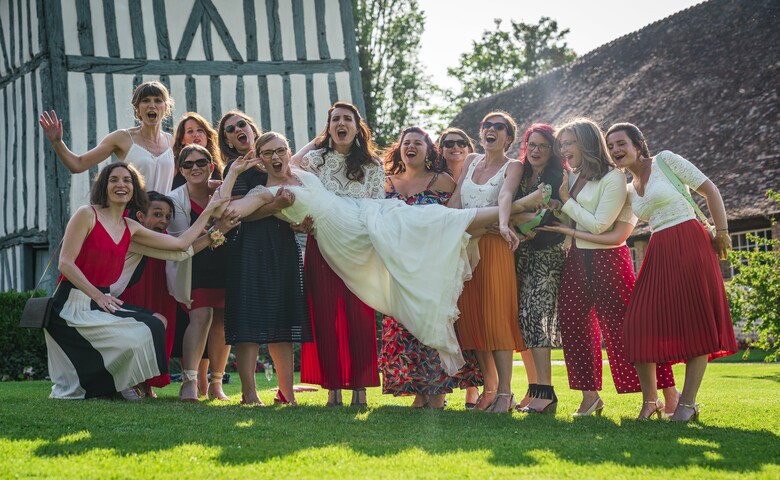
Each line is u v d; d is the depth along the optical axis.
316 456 3.12
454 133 5.66
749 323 11.55
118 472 2.82
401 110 28.53
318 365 5.25
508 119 5.15
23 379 8.96
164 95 5.77
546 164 5.04
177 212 5.47
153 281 5.41
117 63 11.84
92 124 11.61
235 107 12.33
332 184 5.26
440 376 5.04
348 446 3.34
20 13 12.54
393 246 4.94
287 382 5.14
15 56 12.71
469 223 4.87
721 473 2.88
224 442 3.39
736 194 17.23
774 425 4.16
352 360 5.06
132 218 5.40
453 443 3.46
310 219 5.00
